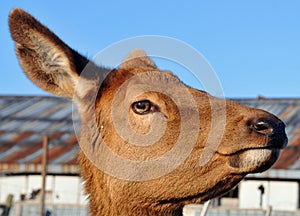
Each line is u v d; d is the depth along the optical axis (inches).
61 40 69.9
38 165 259.1
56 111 317.1
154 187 68.5
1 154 273.9
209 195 68.2
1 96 345.1
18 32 68.9
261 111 66.4
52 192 254.5
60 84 70.7
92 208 71.6
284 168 234.8
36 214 238.1
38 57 69.8
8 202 246.5
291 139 256.2
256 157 65.1
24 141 285.3
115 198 69.9
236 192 242.1
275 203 238.5
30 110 321.4
